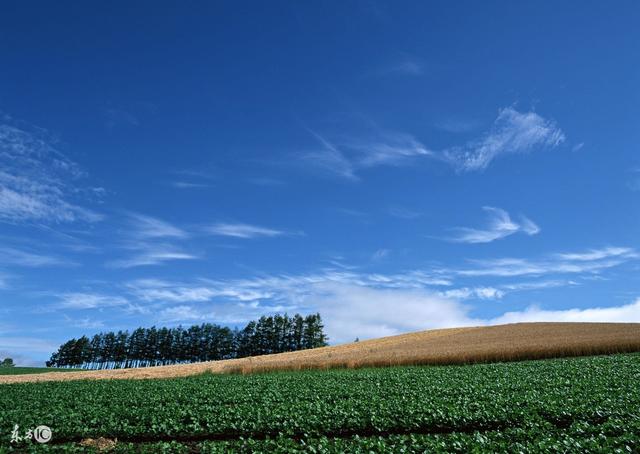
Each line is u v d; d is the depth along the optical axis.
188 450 17.70
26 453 17.80
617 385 26.97
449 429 19.34
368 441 16.59
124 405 27.56
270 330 140.12
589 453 14.21
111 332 151.38
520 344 62.81
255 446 16.98
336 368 56.94
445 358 55.03
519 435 16.78
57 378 58.12
